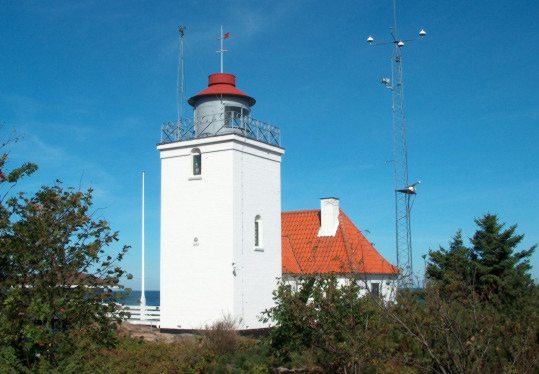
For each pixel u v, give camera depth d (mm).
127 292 11664
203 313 30391
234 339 22875
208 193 31016
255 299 31141
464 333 13344
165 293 31469
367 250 36812
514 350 13695
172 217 31859
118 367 16062
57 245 11156
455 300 14469
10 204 11266
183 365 18438
